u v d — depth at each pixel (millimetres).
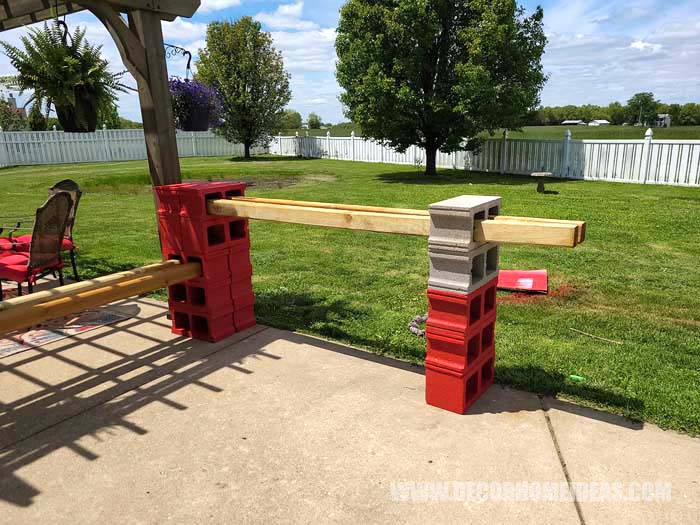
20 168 20250
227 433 2660
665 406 2789
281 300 4730
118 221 8984
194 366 3457
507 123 14305
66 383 3248
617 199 10047
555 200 10000
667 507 2068
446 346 2756
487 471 2318
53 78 3967
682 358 3402
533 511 2064
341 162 21922
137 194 12664
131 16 3801
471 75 12773
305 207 3248
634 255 6105
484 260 2750
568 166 14406
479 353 2885
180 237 3734
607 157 13422
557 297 4695
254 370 3379
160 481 2293
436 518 2037
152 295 5012
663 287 4934
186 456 2475
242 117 24094
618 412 2781
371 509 2092
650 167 12578
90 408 2941
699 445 2477
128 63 3801
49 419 2832
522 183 13297
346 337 3885
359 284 5195
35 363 3537
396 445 2527
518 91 13633
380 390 3088
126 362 3537
